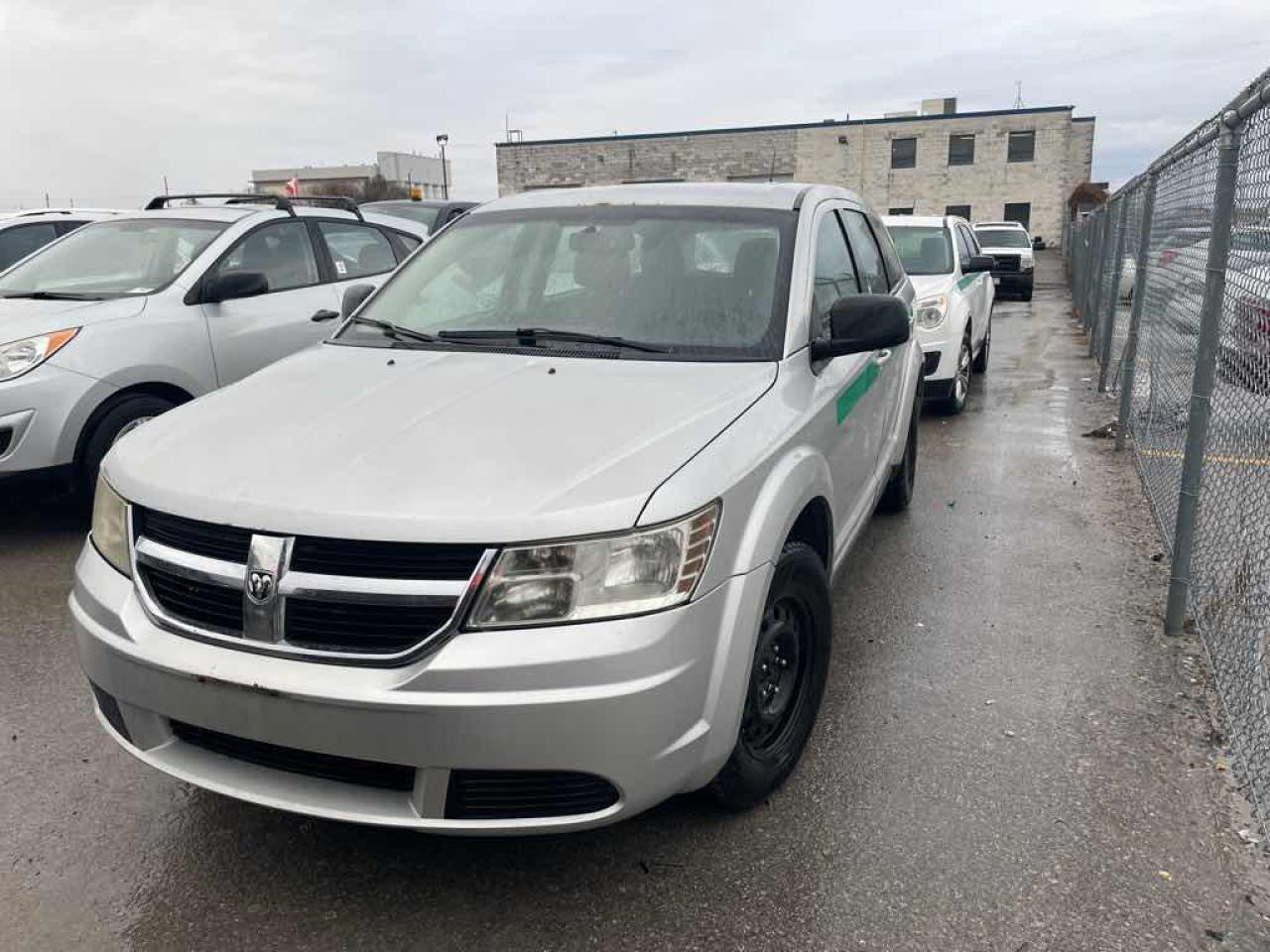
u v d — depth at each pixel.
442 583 2.25
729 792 2.84
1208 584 4.00
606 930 2.51
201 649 2.39
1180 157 5.37
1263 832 2.84
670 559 2.35
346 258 7.26
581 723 2.23
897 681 3.82
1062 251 42.50
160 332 5.74
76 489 5.48
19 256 9.55
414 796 2.31
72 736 3.44
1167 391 5.67
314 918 2.56
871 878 2.69
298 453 2.60
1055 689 3.75
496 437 2.62
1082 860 2.76
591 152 49.69
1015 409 9.35
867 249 4.83
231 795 2.43
